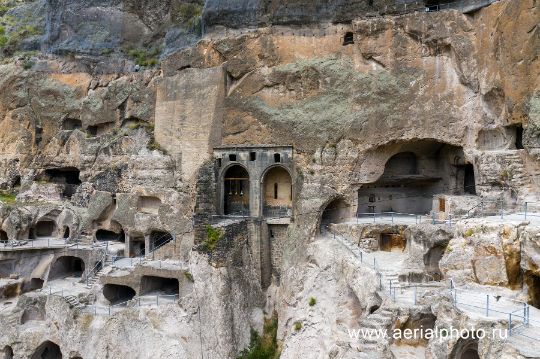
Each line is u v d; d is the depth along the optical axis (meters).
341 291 25.45
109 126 40.03
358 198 32.75
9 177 42.91
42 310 30.39
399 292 20.03
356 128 30.16
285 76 31.89
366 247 28.03
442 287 19.67
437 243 23.55
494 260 19.25
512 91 25.69
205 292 27.20
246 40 32.97
